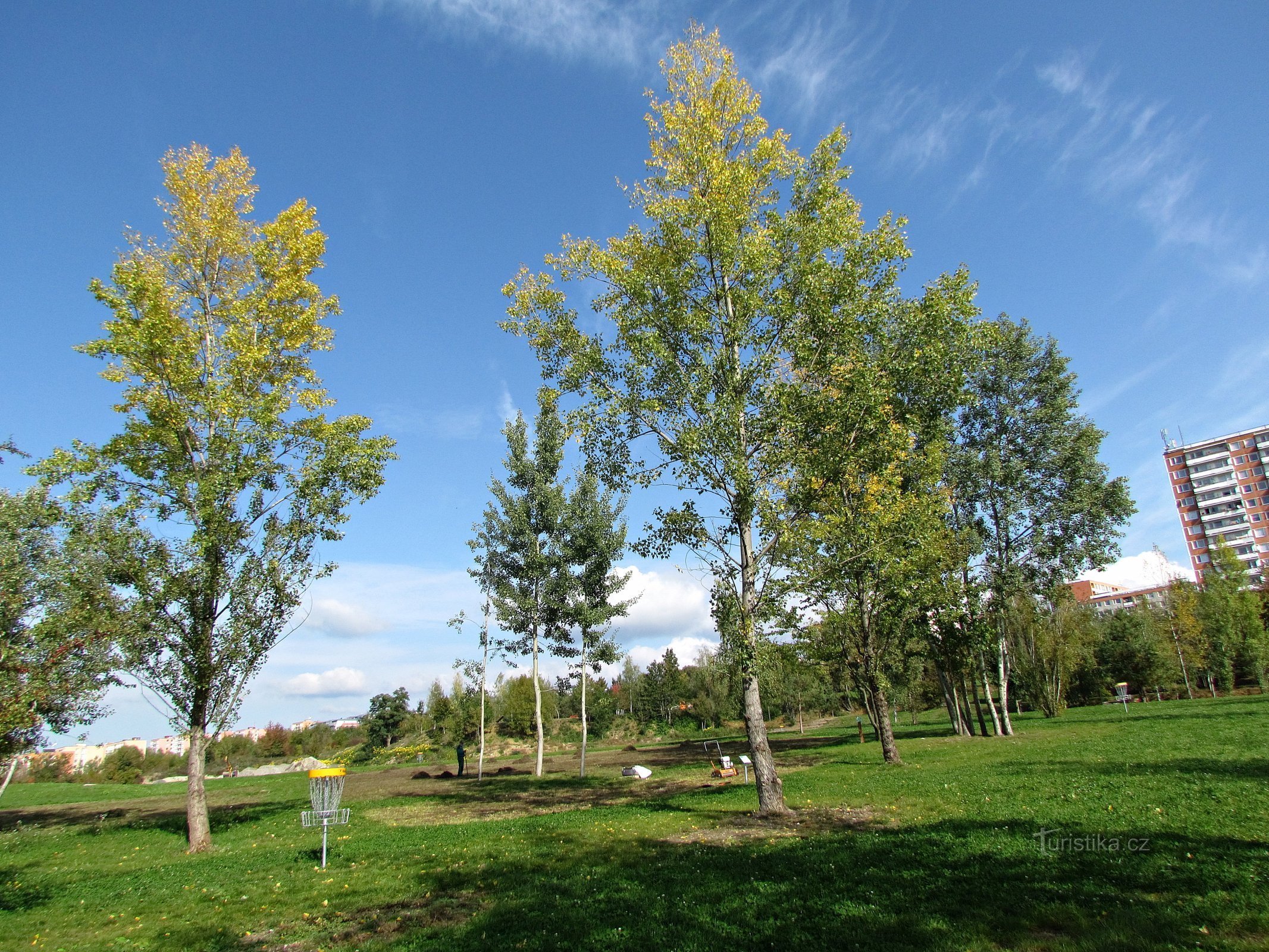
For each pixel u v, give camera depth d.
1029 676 48.97
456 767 41.97
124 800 28.14
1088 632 57.41
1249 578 66.88
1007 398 34.69
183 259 19.77
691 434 15.85
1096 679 67.00
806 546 19.73
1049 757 20.77
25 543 14.89
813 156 17.55
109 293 17.64
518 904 9.52
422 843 14.98
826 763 27.59
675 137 17.80
